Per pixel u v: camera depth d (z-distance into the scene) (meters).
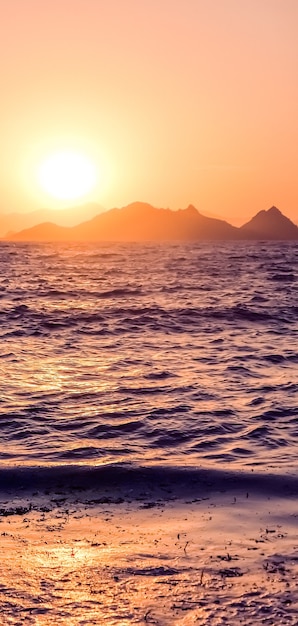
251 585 10.23
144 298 60.03
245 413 23.19
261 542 12.16
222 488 15.55
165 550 11.74
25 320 46.19
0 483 15.99
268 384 27.61
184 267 109.50
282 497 14.88
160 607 9.52
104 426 21.66
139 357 33.81
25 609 9.41
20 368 31.02
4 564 10.99
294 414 23.00
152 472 16.39
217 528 12.99
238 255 161.75
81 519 13.66
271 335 40.47
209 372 30.16
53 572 10.69
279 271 99.38
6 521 13.52
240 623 9.09
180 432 20.94
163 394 26.08
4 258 147.38
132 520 13.60
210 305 53.47
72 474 16.33
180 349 36.00
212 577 10.53
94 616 9.25
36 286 73.12
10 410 23.64
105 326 43.78
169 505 14.58
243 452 18.81
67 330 42.22
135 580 10.41
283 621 9.14
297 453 18.67
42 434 20.77
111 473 16.33
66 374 29.86
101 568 10.88
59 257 152.12
